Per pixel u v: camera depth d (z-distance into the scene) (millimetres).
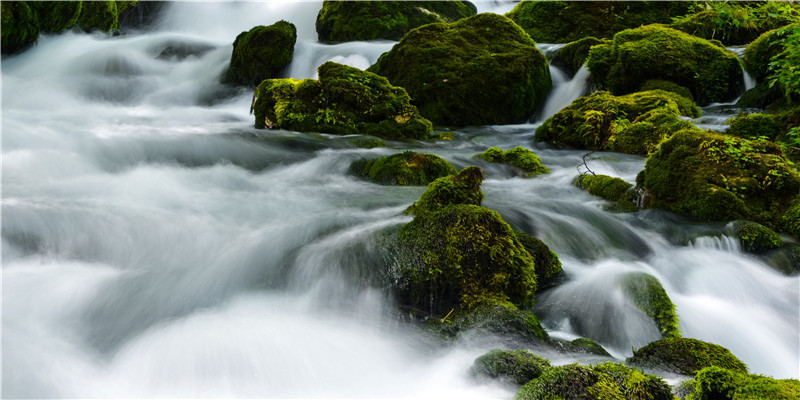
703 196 6594
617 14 21000
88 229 5551
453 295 4531
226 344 3918
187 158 8719
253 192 7203
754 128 9008
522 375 3186
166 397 3443
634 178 8578
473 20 15344
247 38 16109
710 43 14102
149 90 16547
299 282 4910
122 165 8273
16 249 5238
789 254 5711
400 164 7844
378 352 3959
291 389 3498
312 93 11453
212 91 16594
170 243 5504
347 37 22266
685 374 3467
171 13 26266
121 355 3867
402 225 5168
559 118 11406
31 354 3775
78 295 4586
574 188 8086
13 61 16797
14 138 8453
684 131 7395
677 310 4770
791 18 8844
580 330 4602
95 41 18562
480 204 5715
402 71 14297
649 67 13266
